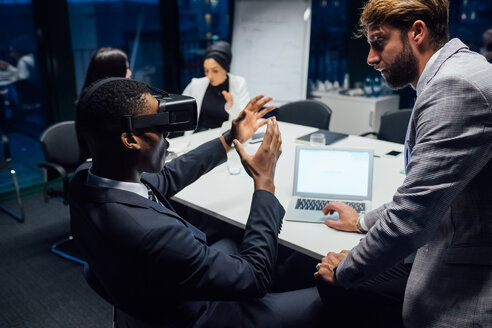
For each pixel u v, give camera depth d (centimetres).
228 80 336
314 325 140
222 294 109
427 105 109
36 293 252
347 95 459
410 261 154
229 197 194
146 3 456
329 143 269
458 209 115
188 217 239
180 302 114
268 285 118
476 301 113
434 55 114
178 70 482
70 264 283
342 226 161
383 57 118
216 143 155
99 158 106
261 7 466
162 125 105
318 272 137
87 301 245
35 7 377
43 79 402
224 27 514
